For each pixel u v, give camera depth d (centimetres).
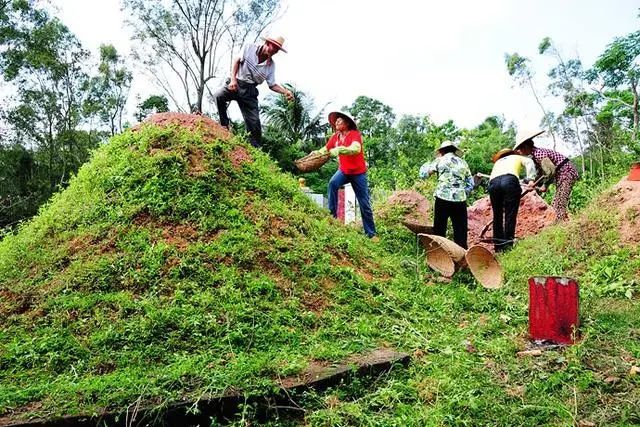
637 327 390
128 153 512
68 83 2747
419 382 309
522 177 715
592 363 329
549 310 378
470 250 551
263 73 645
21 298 375
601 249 549
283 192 545
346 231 589
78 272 390
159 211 442
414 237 743
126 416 257
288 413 280
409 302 450
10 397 270
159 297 367
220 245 421
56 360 312
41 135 2727
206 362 307
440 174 674
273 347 335
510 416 271
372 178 1341
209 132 559
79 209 466
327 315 389
